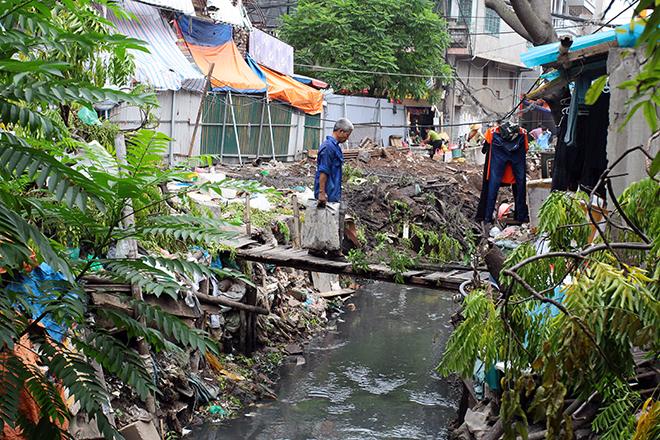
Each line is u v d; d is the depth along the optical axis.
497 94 43.53
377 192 21.55
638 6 1.88
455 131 40.25
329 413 10.92
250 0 33.78
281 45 28.12
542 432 6.41
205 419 10.20
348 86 30.78
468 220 21.94
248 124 25.73
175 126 21.61
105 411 7.44
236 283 12.38
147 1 18.94
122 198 4.84
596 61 8.52
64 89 4.02
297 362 13.12
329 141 10.95
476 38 39.66
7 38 4.16
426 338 15.05
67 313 4.56
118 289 8.21
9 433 5.30
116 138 8.97
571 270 4.10
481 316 3.65
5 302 4.23
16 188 4.95
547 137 29.89
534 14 14.93
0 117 4.34
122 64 7.73
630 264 4.12
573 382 3.34
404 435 10.23
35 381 4.47
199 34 23.50
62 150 5.21
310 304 16.02
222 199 15.81
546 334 3.65
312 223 11.06
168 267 4.95
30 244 5.26
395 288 19.95
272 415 10.73
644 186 4.16
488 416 7.93
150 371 8.88
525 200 11.60
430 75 32.69
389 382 12.35
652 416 3.26
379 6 31.33
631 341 3.20
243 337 12.37
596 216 5.32
